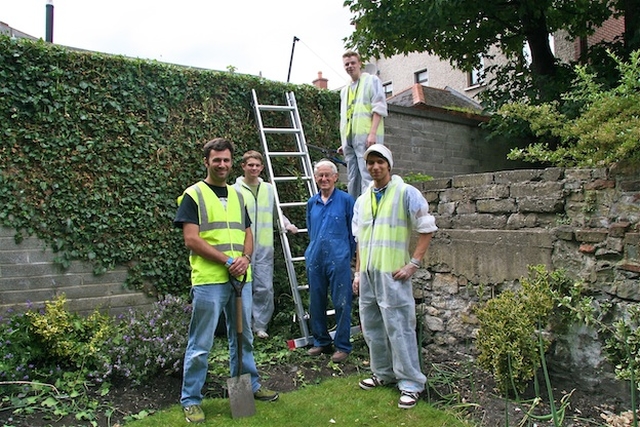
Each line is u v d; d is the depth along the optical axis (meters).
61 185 4.01
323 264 3.84
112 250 4.24
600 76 6.62
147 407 3.03
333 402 3.07
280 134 5.20
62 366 3.44
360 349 4.04
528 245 3.28
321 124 5.43
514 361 2.85
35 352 3.33
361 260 3.21
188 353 2.85
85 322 3.71
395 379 3.28
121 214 4.27
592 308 2.88
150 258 4.43
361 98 4.48
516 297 3.13
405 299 3.04
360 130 4.46
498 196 3.57
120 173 4.27
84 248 4.12
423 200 3.05
